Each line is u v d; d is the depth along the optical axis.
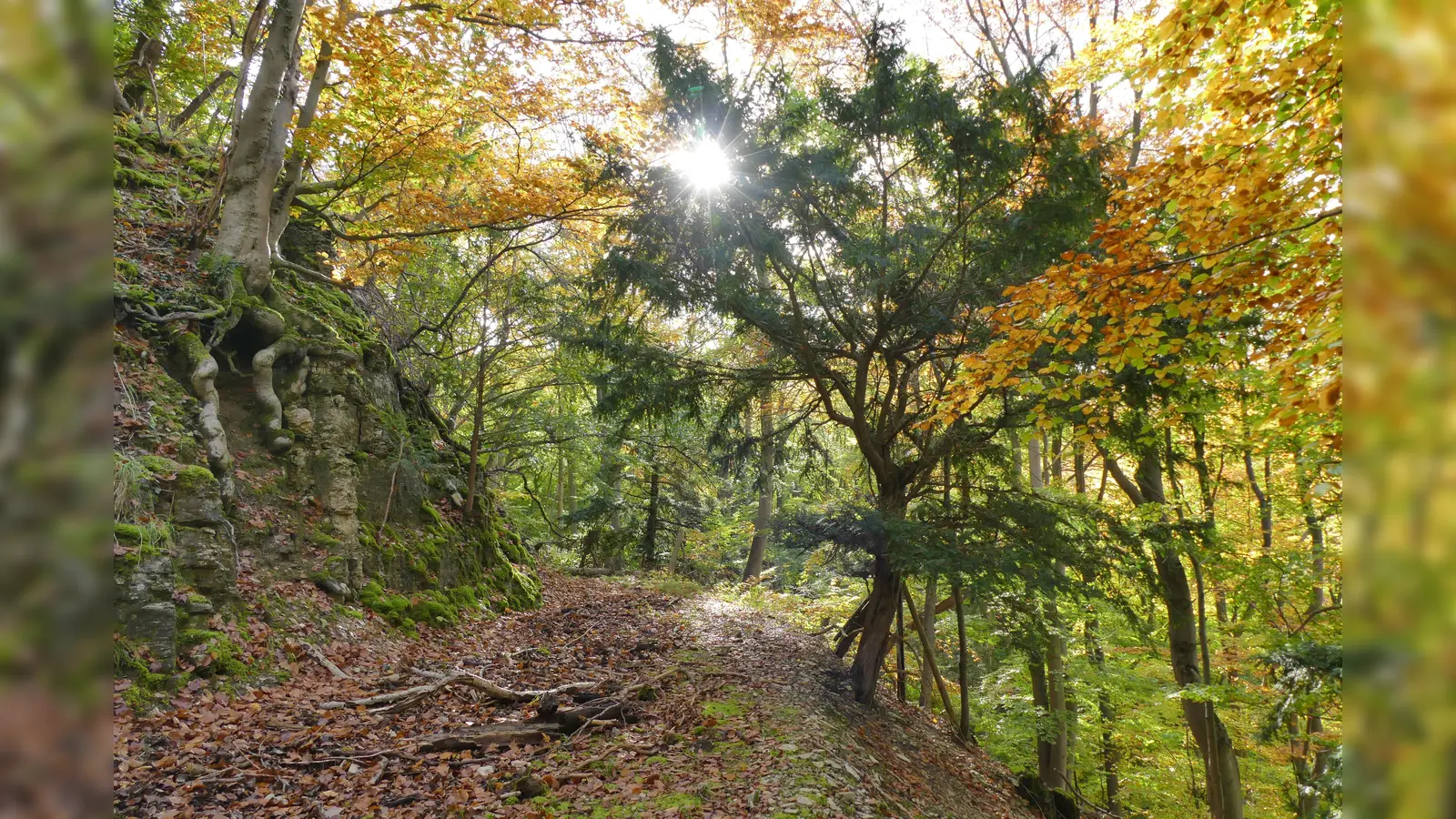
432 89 11.41
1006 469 9.70
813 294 10.11
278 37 9.43
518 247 12.85
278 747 5.57
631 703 7.32
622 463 20.30
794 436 11.98
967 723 11.38
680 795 5.20
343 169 12.35
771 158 8.47
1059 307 5.30
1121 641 12.20
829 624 14.98
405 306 14.13
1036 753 13.21
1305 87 4.31
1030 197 7.84
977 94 8.44
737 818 4.82
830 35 11.55
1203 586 11.51
